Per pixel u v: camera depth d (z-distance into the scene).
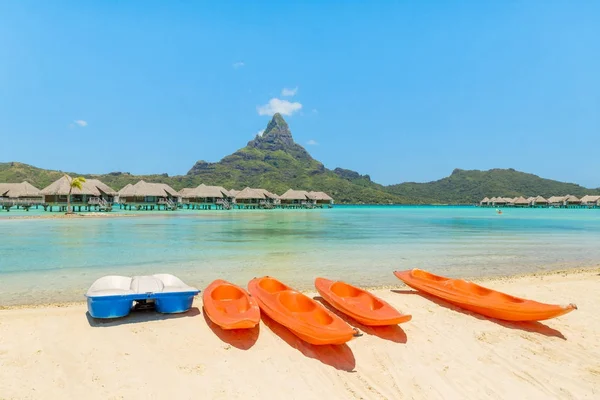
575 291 9.13
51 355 4.96
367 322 6.02
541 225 35.53
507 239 21.95
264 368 4.90
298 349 5.44
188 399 4.19
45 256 13.53
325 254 14.76
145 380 4.49
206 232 23.91
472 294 7.46
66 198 50.78
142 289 6.53
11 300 7.71
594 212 79.19
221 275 10.52
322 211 74.69
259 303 6.63
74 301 7.69
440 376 4.91
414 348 5.65
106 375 4.55
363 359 5.27
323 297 7.29
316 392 4.45
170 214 48.28
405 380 4.80
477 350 5.67
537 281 10.34
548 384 4.80
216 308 6.09
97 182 53.34
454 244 19.00
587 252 16.67
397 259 13.84
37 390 4.21
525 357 5.50
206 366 4.87
